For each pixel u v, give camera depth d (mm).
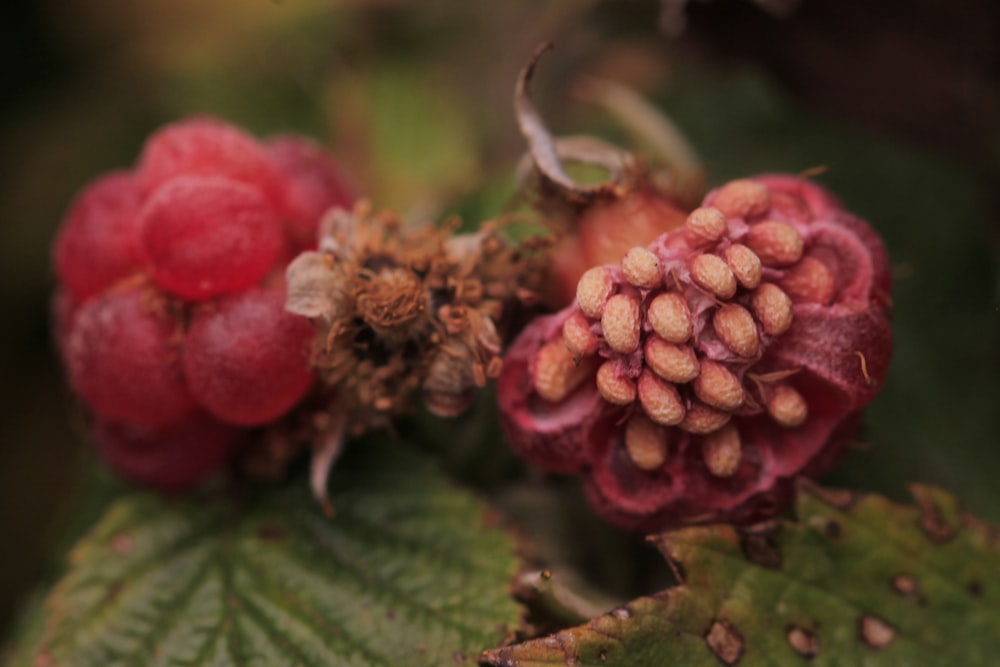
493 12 124
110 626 94
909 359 108
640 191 88
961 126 116
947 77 114
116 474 103
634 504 87
